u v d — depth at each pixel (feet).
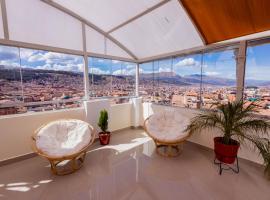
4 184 6.82
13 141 8.57
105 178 7.23
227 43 8.84
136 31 10.98
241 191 6.31
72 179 7.16
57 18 9.80
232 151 7.28
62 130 8.76
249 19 7.13
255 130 7.37
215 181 6.97
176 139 8.89
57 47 9.98
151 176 7.37
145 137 12.55
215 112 9.14
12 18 8.26
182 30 9.42
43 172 7.71
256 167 8.00
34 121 9.26
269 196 6.03
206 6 7.33
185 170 7.85
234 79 8.93
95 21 10.85
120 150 10.16
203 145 10.35
